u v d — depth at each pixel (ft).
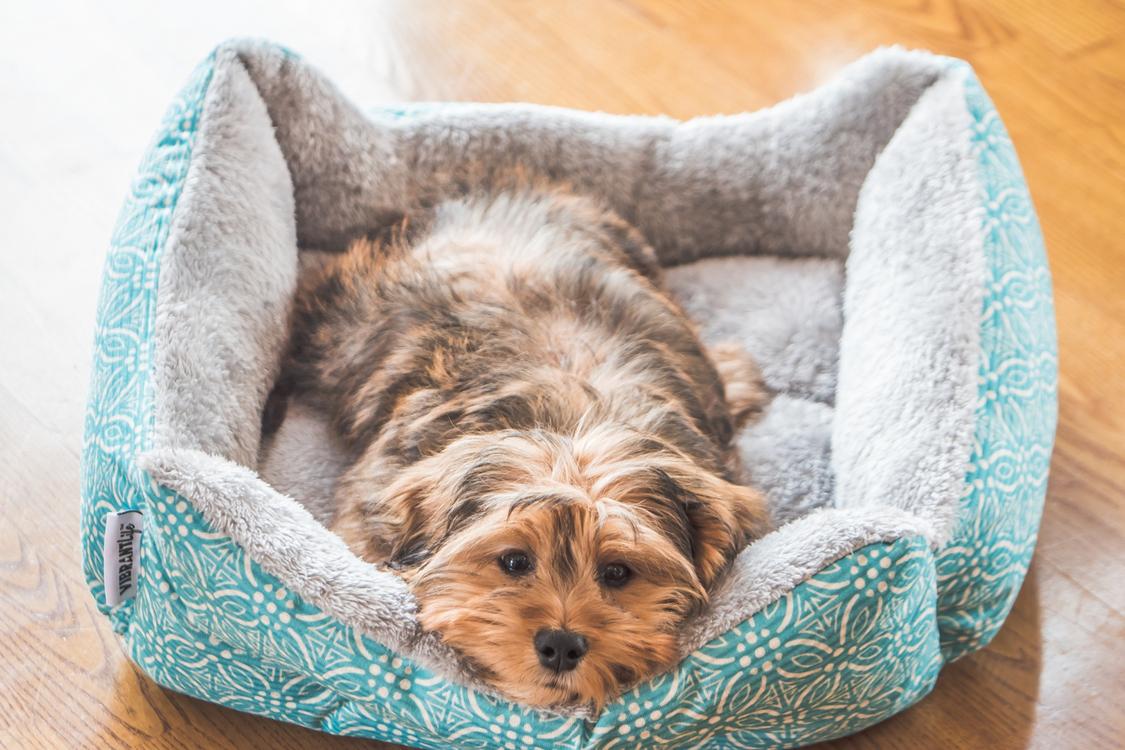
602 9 8.20
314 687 4.80
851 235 5.99
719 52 8.01
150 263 5.21
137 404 4.93
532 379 5.06
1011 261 5.35
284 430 5.60
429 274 5.61
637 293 5.64
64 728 5.15
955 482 4.83
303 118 5.86
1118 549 5.73
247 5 8.21
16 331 6.58
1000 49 7.95
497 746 4.58
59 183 7.29
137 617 4.91
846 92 5.96
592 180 6.33
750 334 6.09
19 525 5.83
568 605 4.33
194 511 4.46
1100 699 5.23
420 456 5.00
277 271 5.65
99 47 8.01
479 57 7.95
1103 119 7.56
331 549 4.54
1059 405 6.26
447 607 4.41
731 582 4.58
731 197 6.31
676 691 4.39
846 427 5.37
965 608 5.04
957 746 5.08
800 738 4.84
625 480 4.52
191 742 5.10
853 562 4.34
